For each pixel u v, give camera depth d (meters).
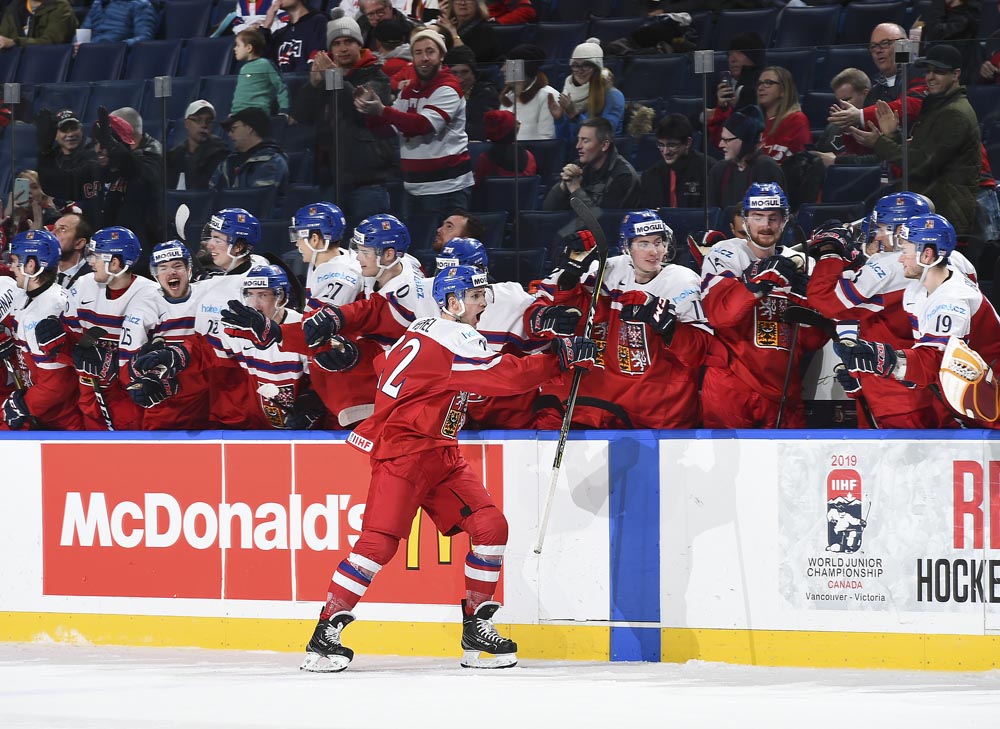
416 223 21.86
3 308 22.23
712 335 20.05
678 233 20.69
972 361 17.70
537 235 21.30
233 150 22.39
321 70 22.00
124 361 21.72
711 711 15.65
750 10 28.05
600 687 17.19
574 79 20.91
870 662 18.17
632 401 20.08
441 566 19.66
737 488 18.61
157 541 20.86
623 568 19.08
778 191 19.38
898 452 18.00
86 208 23.05
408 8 28.72
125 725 15.38
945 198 19.91
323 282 20.81
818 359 20.34
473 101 21.36
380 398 18.47
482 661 18.69
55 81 32.31
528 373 18.11
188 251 21.58
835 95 20.05
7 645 21.17
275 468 20.33
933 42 19.73
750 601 18.59
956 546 17.81
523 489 19.47
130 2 33.25
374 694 16.86
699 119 20.44
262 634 20.42
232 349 21.41
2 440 21.47
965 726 14.73
